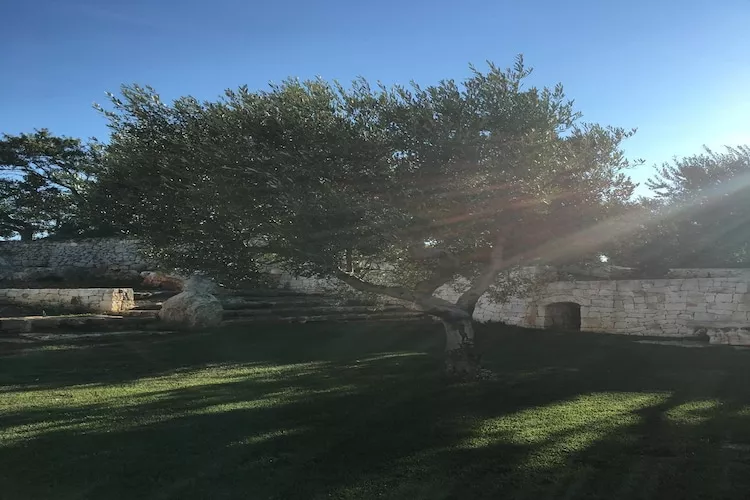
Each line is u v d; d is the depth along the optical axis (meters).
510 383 8.46
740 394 7.54
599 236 8.24
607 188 8.05
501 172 6.39
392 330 15.95
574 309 17.16
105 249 27.14
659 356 10.89
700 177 17.44
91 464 4.92
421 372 9.55
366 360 11.23
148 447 5.41
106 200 7.66
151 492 4.29
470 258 8.35
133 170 7.38
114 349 12.50
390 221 6.25
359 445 5.39
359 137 6.64
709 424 5.98
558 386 8.23
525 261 8.69
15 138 31.19
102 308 16.77
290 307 18.73
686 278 14.23
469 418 6.39
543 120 6.70
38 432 6.00
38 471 4.75
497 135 6.46
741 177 16.14
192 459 5.04
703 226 16.02
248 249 7.48
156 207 7.62
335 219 6.36
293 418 6.52
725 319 12.80
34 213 31.89
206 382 9.13
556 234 7.96
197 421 6.43
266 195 6.57
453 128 6.46
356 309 18.67
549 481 4.38
